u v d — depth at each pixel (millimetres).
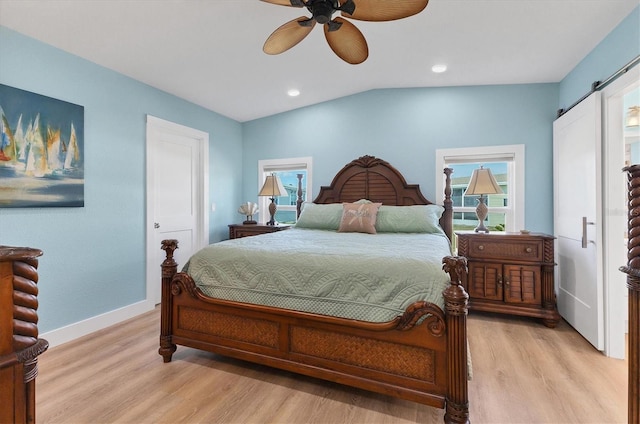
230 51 2633
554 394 1719
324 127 4066
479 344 2371
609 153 2215
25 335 671
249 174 4539
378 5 1542
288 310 1747
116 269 2840
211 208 4004
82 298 2555
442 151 3561
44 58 2283
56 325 2369
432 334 1442
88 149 2594
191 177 3775
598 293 2240
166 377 1904
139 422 1502
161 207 3385
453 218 3637
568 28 2248
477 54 2730
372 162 3758
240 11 2113
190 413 1568
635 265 954
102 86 2709
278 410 1600
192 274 2061
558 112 3084
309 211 3557
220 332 1957
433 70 3100
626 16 2043
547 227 3211
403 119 3705
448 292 1414
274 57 2803
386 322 1529
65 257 2439
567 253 2775
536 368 2004
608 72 2266
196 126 3771
